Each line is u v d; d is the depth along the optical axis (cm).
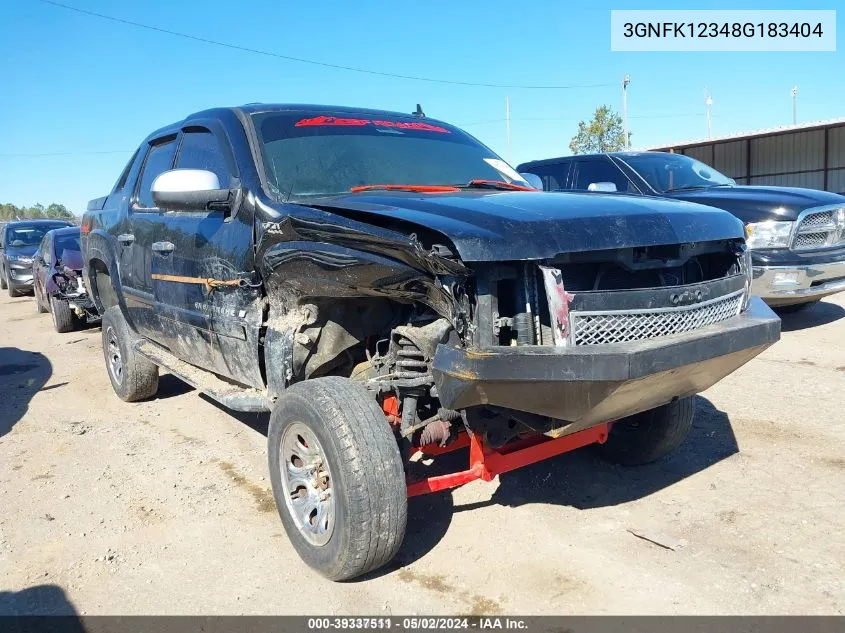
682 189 841
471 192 380
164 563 350
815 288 762
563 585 318
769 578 316
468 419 321
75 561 353
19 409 629
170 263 461
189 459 490
